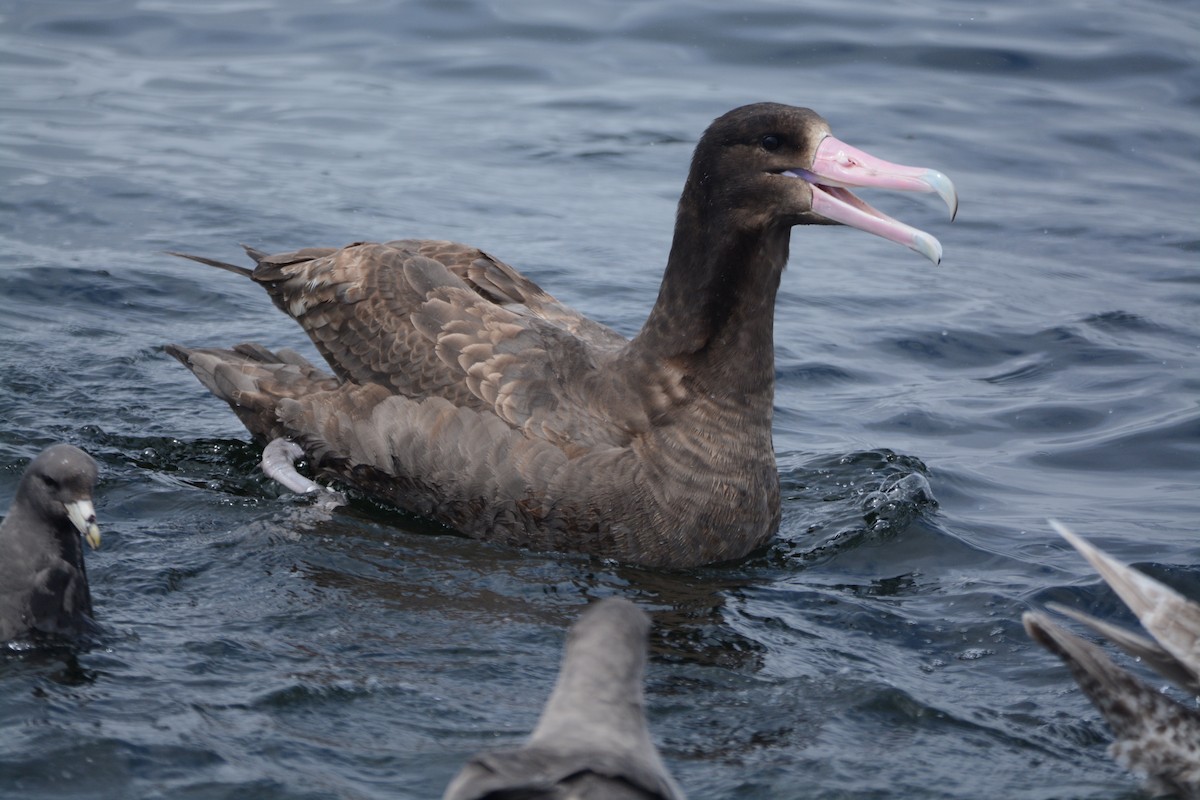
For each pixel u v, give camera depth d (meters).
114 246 18.05
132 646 9.47
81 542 9.73
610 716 6.66
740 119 11.52
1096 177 22.50
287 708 8.80
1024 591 11.17
